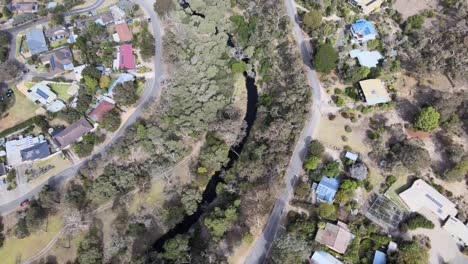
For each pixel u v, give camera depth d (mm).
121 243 108188
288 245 97125
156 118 132125
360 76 133000
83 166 123750
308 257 100500
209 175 122312
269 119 127688
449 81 134875
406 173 114812
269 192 110688
